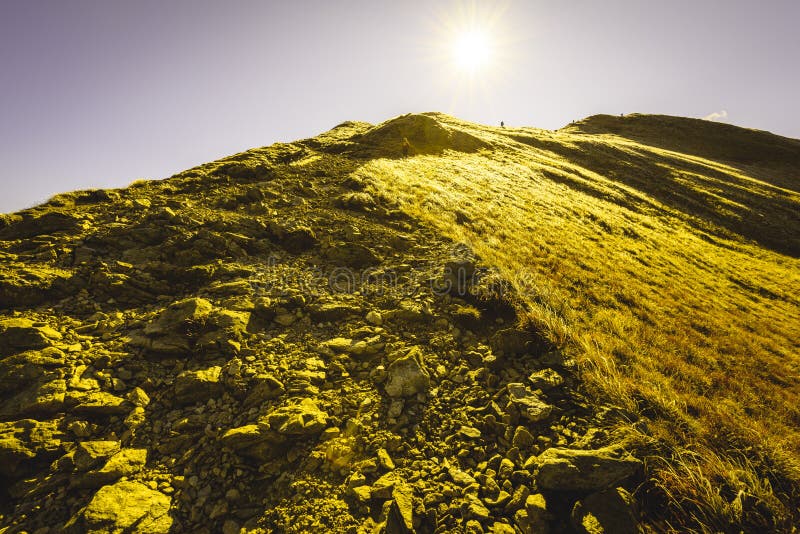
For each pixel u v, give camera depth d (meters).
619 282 14.79
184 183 17.52
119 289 8.70
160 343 7.15
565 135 70.81
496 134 60.38
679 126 91.69
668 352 9.84
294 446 5.49
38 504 4.42
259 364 7.10
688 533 4.24
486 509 4.54
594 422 6.05
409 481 5.02
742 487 4.76
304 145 37.78
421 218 17.08
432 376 7.34
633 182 46.91
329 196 18.44
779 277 25.25
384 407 6.47
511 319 9.59
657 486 4.72
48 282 8.27
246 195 15.91
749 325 14.38
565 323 9.92
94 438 5.30
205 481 4.91
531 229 19.81
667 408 6.45
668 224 34.59
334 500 4.74
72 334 7.17
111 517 4.15
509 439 5.77
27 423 5.18
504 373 7.42
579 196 33.38
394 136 44.09
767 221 39.59
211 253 10.73
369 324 8.95
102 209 12.96
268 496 4.80
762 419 7.36
